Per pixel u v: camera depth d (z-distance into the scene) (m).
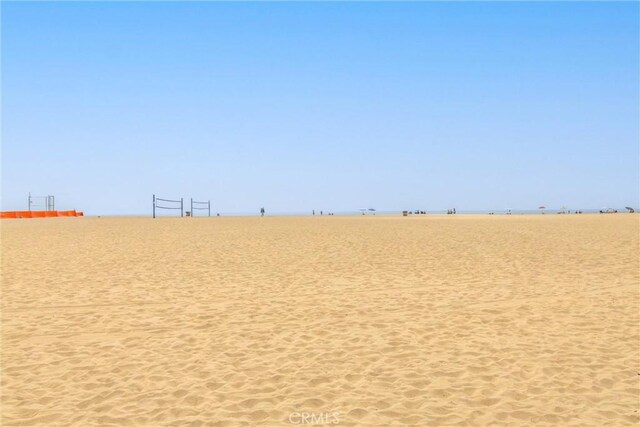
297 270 13.55
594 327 7.85
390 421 4.70
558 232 25.75
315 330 7.79
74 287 11.20
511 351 6.71
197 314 8.85
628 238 21.62
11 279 12.16
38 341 7.36
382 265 14.41
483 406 5.02
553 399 5.18
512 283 11.55
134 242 21.23
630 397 5.22
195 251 17.91
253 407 5.04
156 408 5.04
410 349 6.84
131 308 9.30
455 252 17.31
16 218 51.06
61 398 5.32
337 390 5.45
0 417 4.87
